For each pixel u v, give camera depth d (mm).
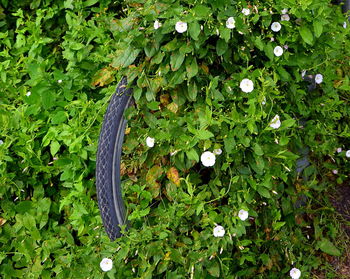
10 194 1795
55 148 1740
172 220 1542
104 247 1619
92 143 1736
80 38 1922
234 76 1515
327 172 1955
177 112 1540
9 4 2174
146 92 1544
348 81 1867
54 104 1825
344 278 1801
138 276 1555
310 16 1581
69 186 1739
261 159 1535
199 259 1519
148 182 1563
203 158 1469
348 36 1971
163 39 1497
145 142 1565
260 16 1549
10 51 2092
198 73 1516
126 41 1537
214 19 1482
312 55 1652
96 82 1730
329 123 1881
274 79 1554
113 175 1580
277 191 1684
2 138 1821
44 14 2129
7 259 1773
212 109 1527
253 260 1603
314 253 1812
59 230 1757
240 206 1533
